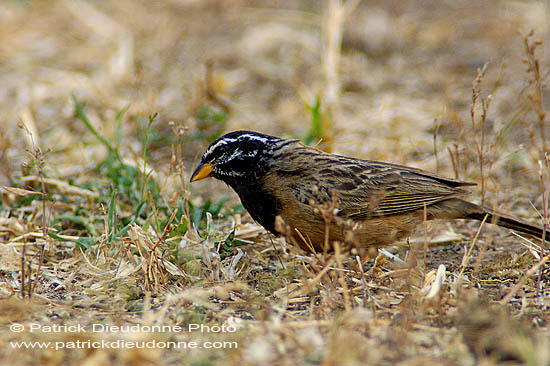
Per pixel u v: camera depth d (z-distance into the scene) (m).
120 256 9.95
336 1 19.38
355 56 20.83
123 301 8.95
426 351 7.14
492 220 9.94
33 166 12.43
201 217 11.70
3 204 12.18
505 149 14.90
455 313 8.01
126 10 23.94
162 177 14.13
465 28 22.64
